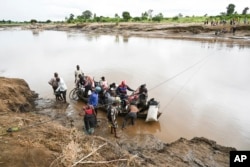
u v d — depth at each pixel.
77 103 13.06
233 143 9.16
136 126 10.35
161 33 58.09
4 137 6.34
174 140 9.32
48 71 20.98
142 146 8.50
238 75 18.97
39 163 5.30
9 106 10.80
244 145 9.02
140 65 22.91
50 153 5.71
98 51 33.12
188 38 48.22
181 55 28.33
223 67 21.77
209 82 17.08
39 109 12.07
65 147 6.08
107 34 68.06
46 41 49.53
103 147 6.75
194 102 13.22
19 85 13.78
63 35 69.12
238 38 43.28
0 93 11.34
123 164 6.08
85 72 20.28
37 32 90.94
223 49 32.53
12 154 5.41
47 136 6.79
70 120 10.66
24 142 6.06
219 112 11.93
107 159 6.17
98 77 18.69
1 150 5.55
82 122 10.51
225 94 14.53
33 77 19.05
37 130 7.16
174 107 12.52
